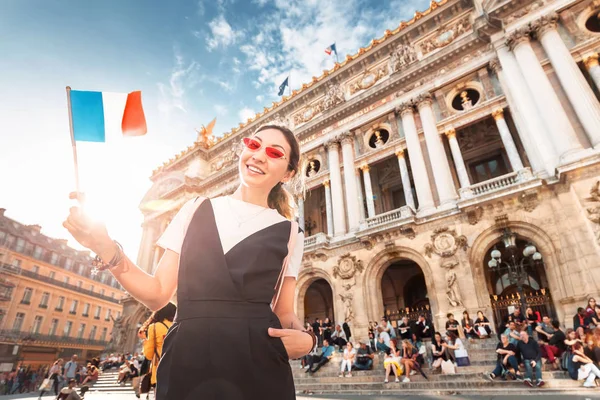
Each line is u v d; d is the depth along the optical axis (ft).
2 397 60.13
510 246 47.98
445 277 51.90
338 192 72.59
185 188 106.42
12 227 126.82
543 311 51.31
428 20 73.10
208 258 3.82
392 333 44.70
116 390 53.36
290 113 93.66
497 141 68.33
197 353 3.20
